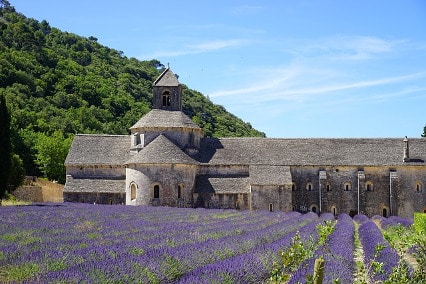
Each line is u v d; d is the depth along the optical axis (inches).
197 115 5999.0
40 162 4008.4
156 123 2849.4
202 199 2726.4
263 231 1398.9
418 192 2827.3
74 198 2783.0
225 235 1269.7
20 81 4992.6
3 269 714.8
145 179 2650.1
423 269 619.2
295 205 2839.6
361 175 2824.8
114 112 5329.7
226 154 2891.2
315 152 2915.8
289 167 2827.3
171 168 2662.4
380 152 2910.9
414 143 2960.1
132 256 823.7
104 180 2844.5
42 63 5654.5
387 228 1798.7
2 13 7214.6
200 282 661.9
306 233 1339.8
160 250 908.6
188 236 1216.8
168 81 2977.4
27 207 2042.3
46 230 1258.0
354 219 2637.8
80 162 2871.6
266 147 2945.4
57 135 4192.9
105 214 1846.7
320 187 2819.9
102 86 5654.5
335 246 1058.7
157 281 701.9
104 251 892.0
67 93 5290.4
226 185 2758.4
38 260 781.9
